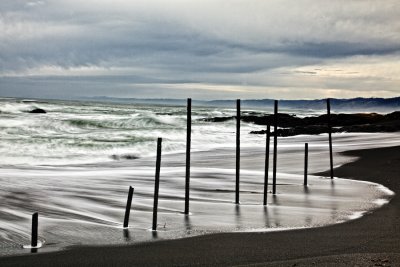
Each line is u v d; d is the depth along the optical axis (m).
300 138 48.62
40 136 40.41
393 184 21.31
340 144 40.00
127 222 12.88
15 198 16.05
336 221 13.98
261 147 39.00
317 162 28.38
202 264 9.76
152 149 35.66
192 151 36.25
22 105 77.19
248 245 11.21
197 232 12.50
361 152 31.97
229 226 13.24
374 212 15.37
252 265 9.27
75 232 12.21
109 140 37.91
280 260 10.00
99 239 11.65
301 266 8.99
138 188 19.09
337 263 9.09
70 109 89.44
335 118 74.44
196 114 97.38
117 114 77.69
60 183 19.36
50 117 63.22
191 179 21.64
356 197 18.22
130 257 10.23
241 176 23.08
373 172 24.48
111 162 29.64
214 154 34.16
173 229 12.79
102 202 16.12
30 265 9.59
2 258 9.99
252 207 16.12
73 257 10.16
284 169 26.11
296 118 76.69
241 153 34.66
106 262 9.87
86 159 30.64
